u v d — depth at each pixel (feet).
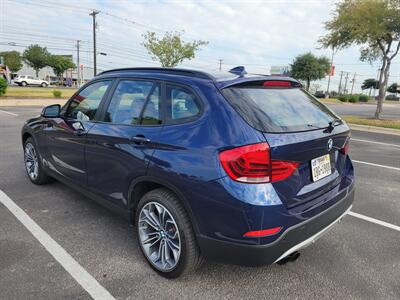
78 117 12.15
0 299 8.00
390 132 40.32
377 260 10.30
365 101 193.16
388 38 50.93
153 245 9.39
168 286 8.70
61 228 11.72
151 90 9.62
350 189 9.97
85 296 8.23
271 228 7.24
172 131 8.48
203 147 7.70
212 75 8.75
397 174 20.44
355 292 8.71
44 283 8.66
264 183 7.22
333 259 10.28
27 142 15.93
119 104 10.52
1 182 16.24
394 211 14.35
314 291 8.70
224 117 7.70
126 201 10.00
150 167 8.67
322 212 8.39
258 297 8.39
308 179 8.30
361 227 12.64
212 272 9.36
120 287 8.61
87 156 11.29
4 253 9.99
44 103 71.31
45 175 15.47
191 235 8.25
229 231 7.45
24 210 13.08
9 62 236.84
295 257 8.84
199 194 7.69
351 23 48.62
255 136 7.28
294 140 7.68
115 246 10.62
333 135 9.00
